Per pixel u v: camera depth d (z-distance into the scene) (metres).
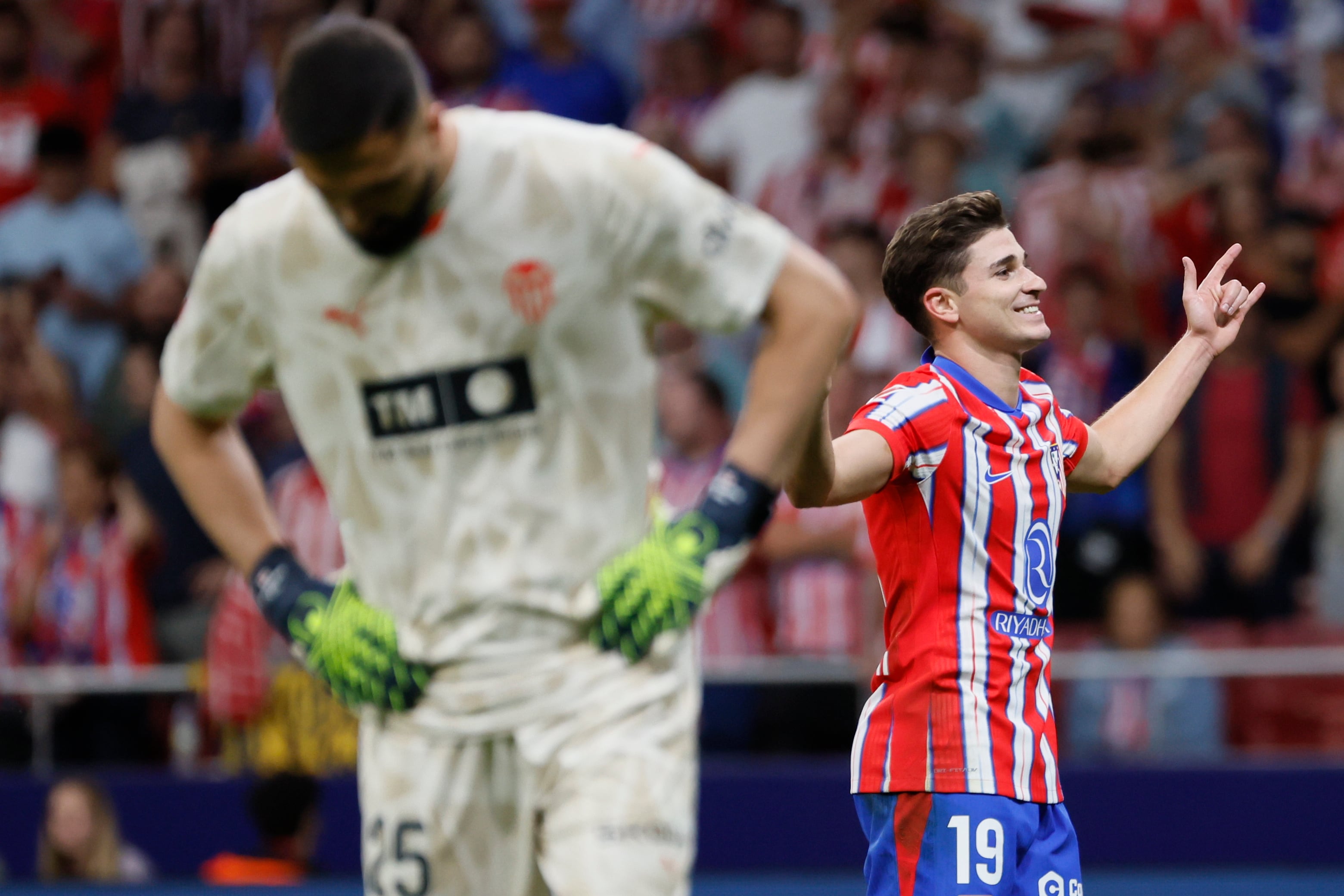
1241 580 26.56
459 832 8.85
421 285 8.50
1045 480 11.34
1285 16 34.81
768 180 32.56
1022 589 11.19
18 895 22.11
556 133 8.60
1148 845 23.98
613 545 8.73
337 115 7.72
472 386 8.56
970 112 32.94
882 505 11.26
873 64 33.59
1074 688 24.39
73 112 36.25
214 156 35.03
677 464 25.86
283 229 8.69
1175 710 24.19
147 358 30.81
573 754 8.59
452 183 8.39
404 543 8.75
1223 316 12.46
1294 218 30.48
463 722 8.72
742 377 29.69
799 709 24.55
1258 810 23.81
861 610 24.53
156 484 28.14
